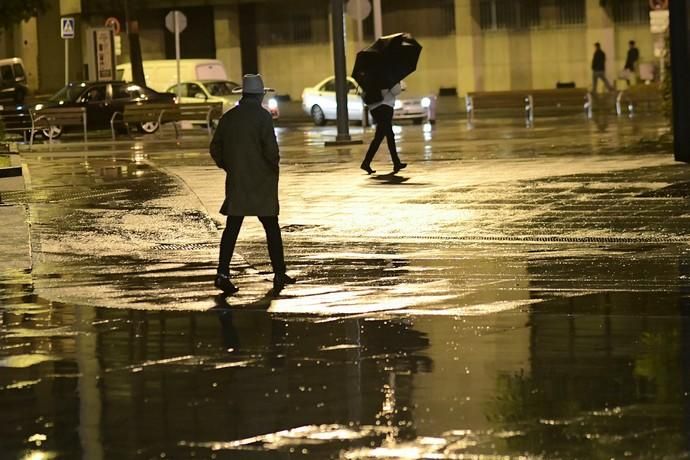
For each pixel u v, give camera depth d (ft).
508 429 49.85
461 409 52.95
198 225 115.34
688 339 65.46
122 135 265.95
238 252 100.63
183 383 59.06
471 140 213.46
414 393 55.88
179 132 268.00
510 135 224.53
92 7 405.39
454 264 92.12
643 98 284.20
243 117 83.10
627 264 90.17
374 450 47.60
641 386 56.03
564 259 93.04
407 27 384.27
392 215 118.01
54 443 49.88
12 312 77.77
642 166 150.82
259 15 397.80
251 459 47.09
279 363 62.75
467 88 374.02
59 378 60.64
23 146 230.68
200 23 404.16
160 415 53.47
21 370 62.54
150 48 406.21
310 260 95.55
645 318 71.26
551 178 141.90
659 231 104.12
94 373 61.57
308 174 156.76
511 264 91.56
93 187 148.05
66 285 87.10
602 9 359.05
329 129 276.00
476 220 113.39
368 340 67.36
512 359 61.98
